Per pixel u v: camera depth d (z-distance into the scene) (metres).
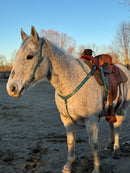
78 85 2.00
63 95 2.03
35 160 2.71
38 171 2.39
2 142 3.50
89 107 2.01
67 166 2.32
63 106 2.09
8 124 4.93
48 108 7.39
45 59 1.86
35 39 1.81
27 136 3.89
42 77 1.88
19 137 3.82
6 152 3.01
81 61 2.24
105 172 2.34
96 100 2.06
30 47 1.79
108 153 2.96
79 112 2.02
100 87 2.18
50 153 2.97
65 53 2.08
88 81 2.06
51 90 15.34
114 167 2.46
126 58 21.69
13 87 1.69
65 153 2.97
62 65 1.97
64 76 1.97
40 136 3.89
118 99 2.61
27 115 6.08
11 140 3.62
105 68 2.50
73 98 1.98
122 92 2.73
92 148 2.08
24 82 1.75
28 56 1.76
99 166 2.19
